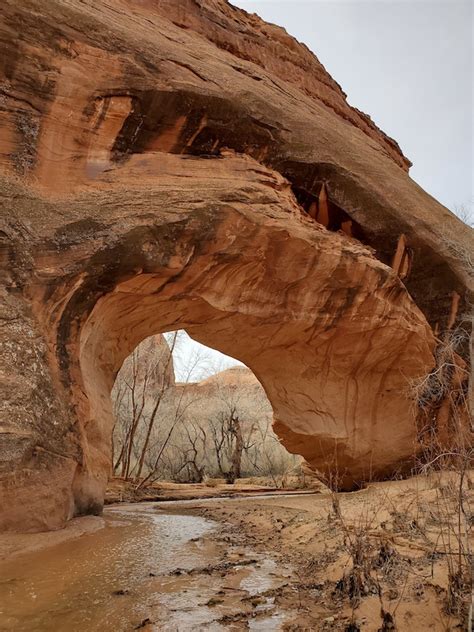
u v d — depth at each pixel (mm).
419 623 3160
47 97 6488
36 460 5340
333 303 8898
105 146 7059
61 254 6125
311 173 9008
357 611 3457
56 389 5816
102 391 7512
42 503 5359
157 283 7152
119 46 7055
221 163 7793
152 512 9430
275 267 8070
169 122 7395
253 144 8305
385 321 9352
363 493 8867
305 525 6652
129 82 6969
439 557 4164
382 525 5473
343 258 8477
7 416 5129
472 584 2998
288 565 4867
